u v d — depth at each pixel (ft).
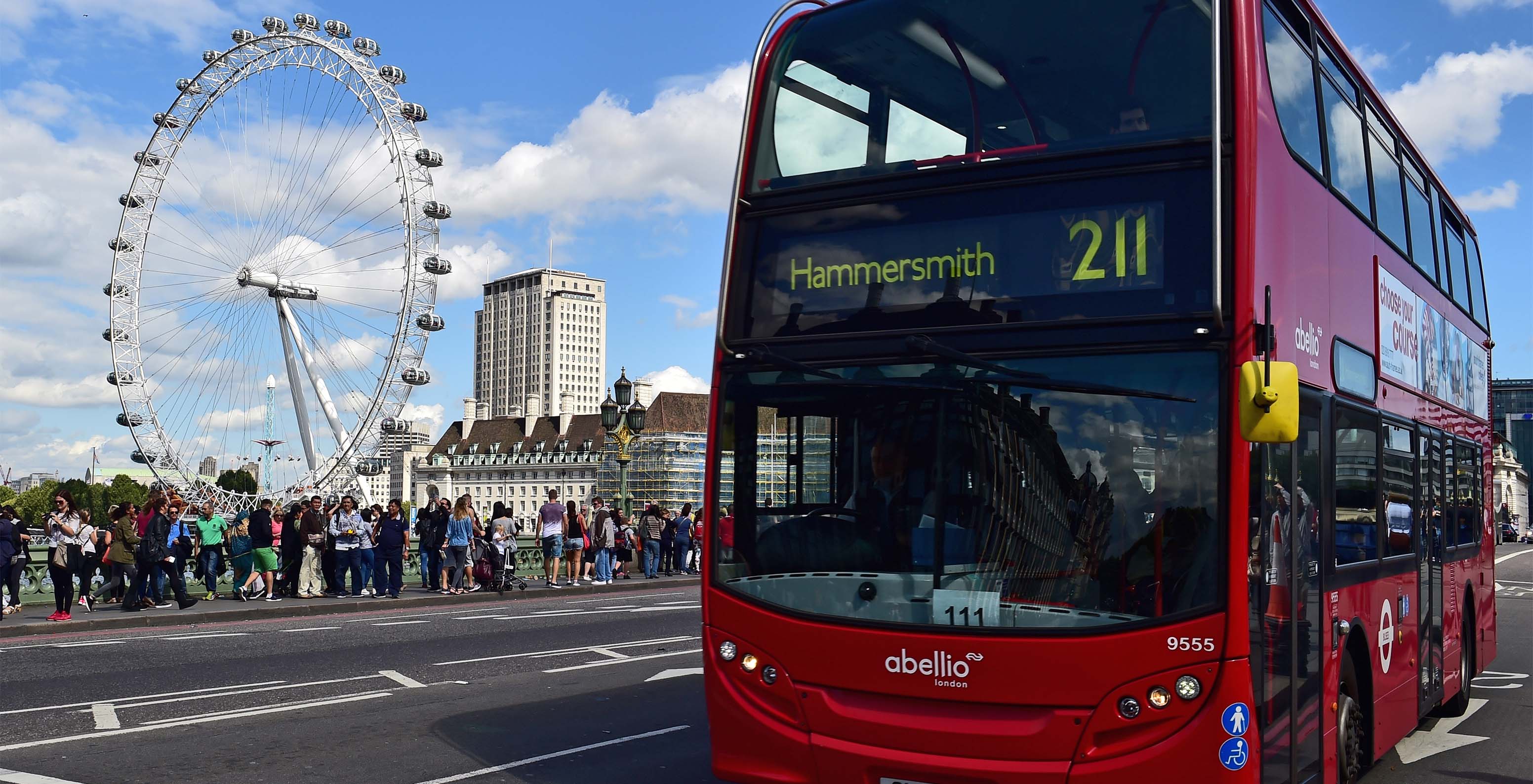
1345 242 24.89
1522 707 38.70
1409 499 29.43
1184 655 17.35
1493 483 43.19
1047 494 18.45
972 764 18.31
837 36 21.38
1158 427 17.94
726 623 20.43
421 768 27.30
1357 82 27.35
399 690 39.01
